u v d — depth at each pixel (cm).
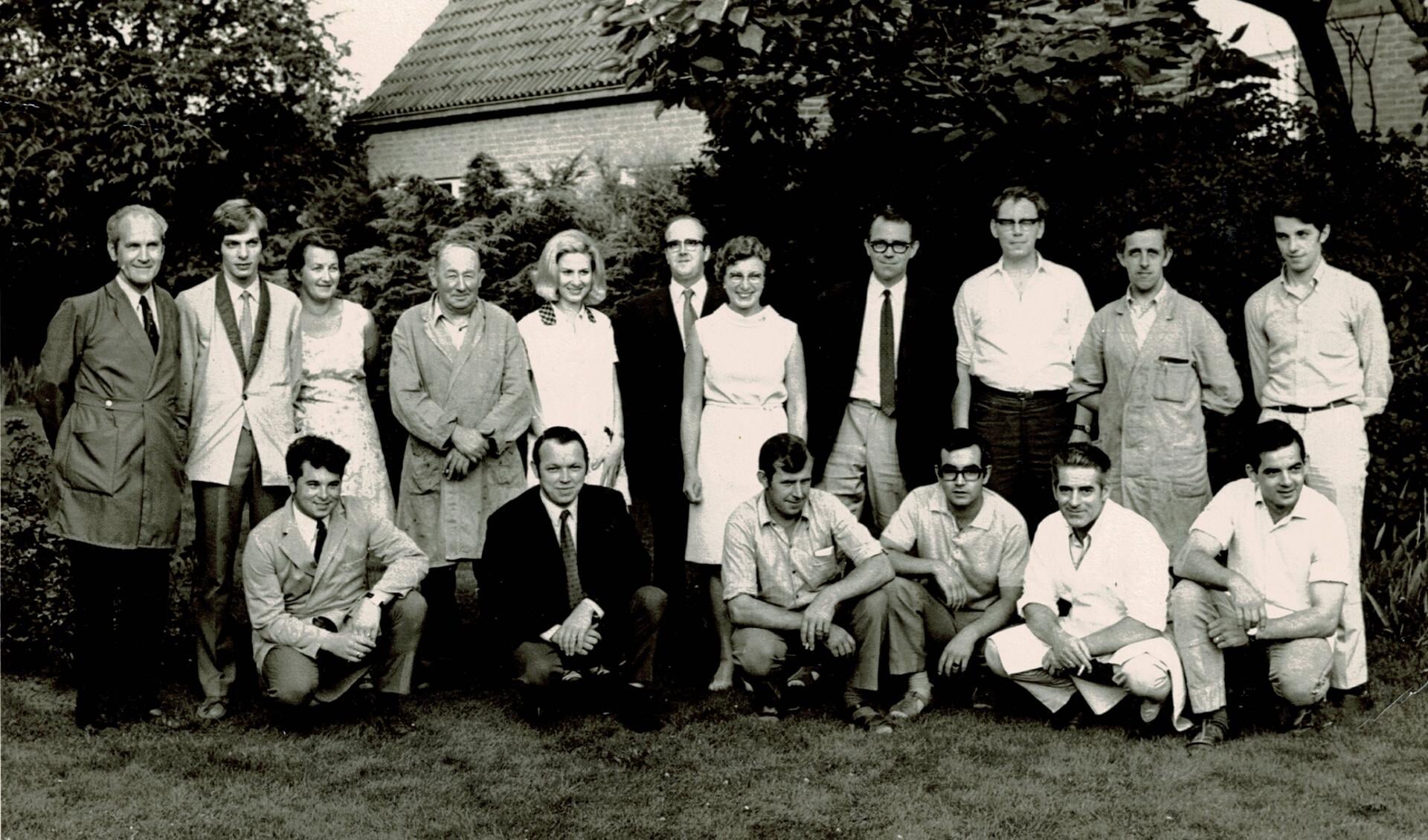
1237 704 473
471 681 521
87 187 1496
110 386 455
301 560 460
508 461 521
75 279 1579
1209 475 598
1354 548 478
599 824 382
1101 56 610
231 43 1541
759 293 515
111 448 452
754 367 512
